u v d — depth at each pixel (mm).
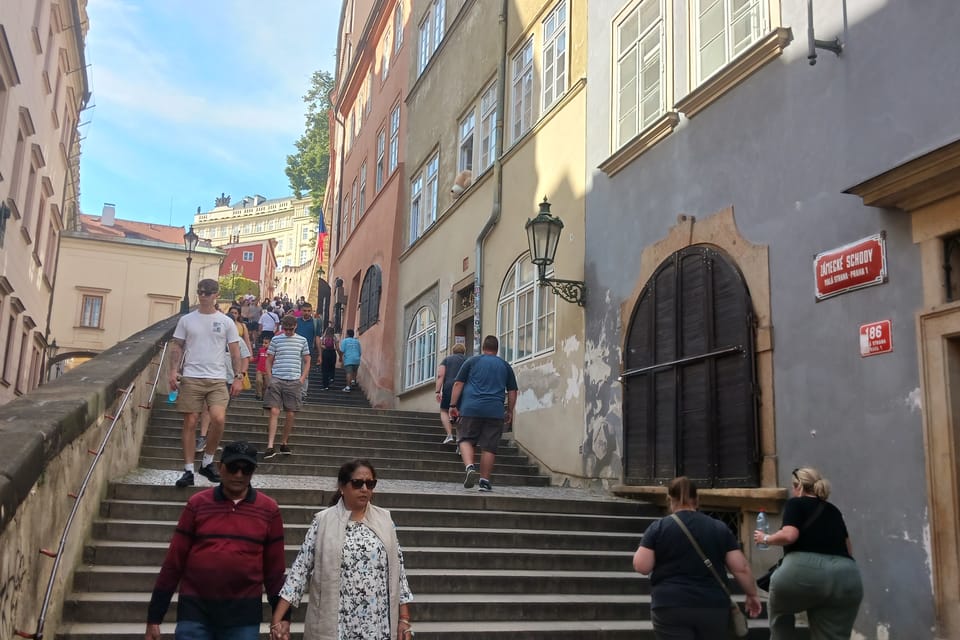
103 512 6949
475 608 6277
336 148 37594
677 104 9195
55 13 23141
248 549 4102
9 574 3766
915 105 6250
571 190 11953
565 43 12836
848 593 5125
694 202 8945
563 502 8633
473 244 15680
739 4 8641
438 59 19906
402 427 13398
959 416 5699
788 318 7348
